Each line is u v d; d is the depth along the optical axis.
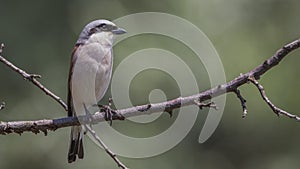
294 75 13.65
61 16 13.68
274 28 14.25
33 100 13.31
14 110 13.24
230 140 14.27
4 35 13.36
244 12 14.16
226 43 13.79
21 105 13.28
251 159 14.42
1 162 12.91
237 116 13.79
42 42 13.54
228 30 13.88
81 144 7.51
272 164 14.25
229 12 14.01
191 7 13.80
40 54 13.48
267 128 13.94
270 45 14.06
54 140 13.05
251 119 13.77
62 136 13.07
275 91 13.58
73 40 13.59
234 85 5.98
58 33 13.63
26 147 13.01
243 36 13.95
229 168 14.54
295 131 13.88
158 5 13.66
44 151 13.00
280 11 14.32
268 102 5.79
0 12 13.42
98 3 13.70
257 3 14.19
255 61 13.77
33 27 13.56
